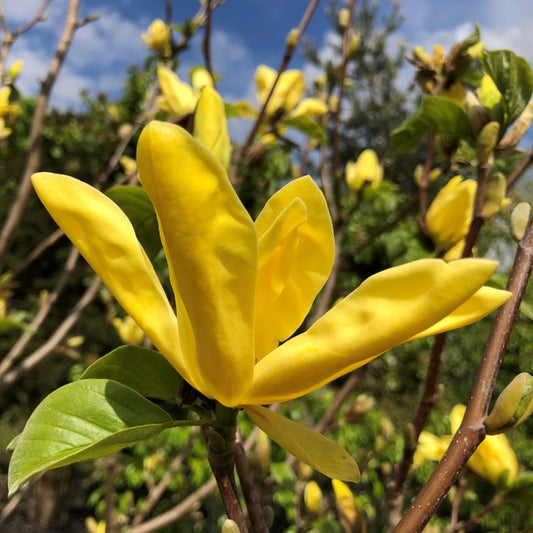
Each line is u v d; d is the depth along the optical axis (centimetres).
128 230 16
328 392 127
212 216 13
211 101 24
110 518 39
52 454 15
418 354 146
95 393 16
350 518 24
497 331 20
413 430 27
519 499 30
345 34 57
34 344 198
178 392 18
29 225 218
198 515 109
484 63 27
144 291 16
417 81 39
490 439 31
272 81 56
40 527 154
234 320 14
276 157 139
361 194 56
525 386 18
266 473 37
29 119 198
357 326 14
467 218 34
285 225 16
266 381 15
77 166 196
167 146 13
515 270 21
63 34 61
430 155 37
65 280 68
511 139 27
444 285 13
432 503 18
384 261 164
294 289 17
